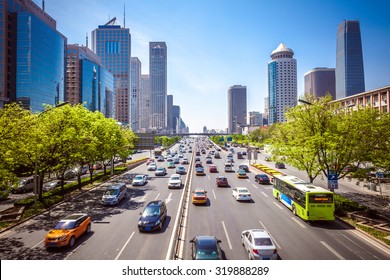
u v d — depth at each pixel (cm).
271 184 3894
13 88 10156
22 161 2575
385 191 3416
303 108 2992
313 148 2667
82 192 3344
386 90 6681
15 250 1664
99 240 1808
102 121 3950
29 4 11506
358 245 1712
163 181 4184
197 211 2491
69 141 2908
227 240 1788
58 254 1593
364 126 2445
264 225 2103
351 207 2405
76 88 15850
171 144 15888
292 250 1633
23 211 2445
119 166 5753
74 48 15975
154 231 1970
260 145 10575
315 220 2159
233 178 4441
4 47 9856
